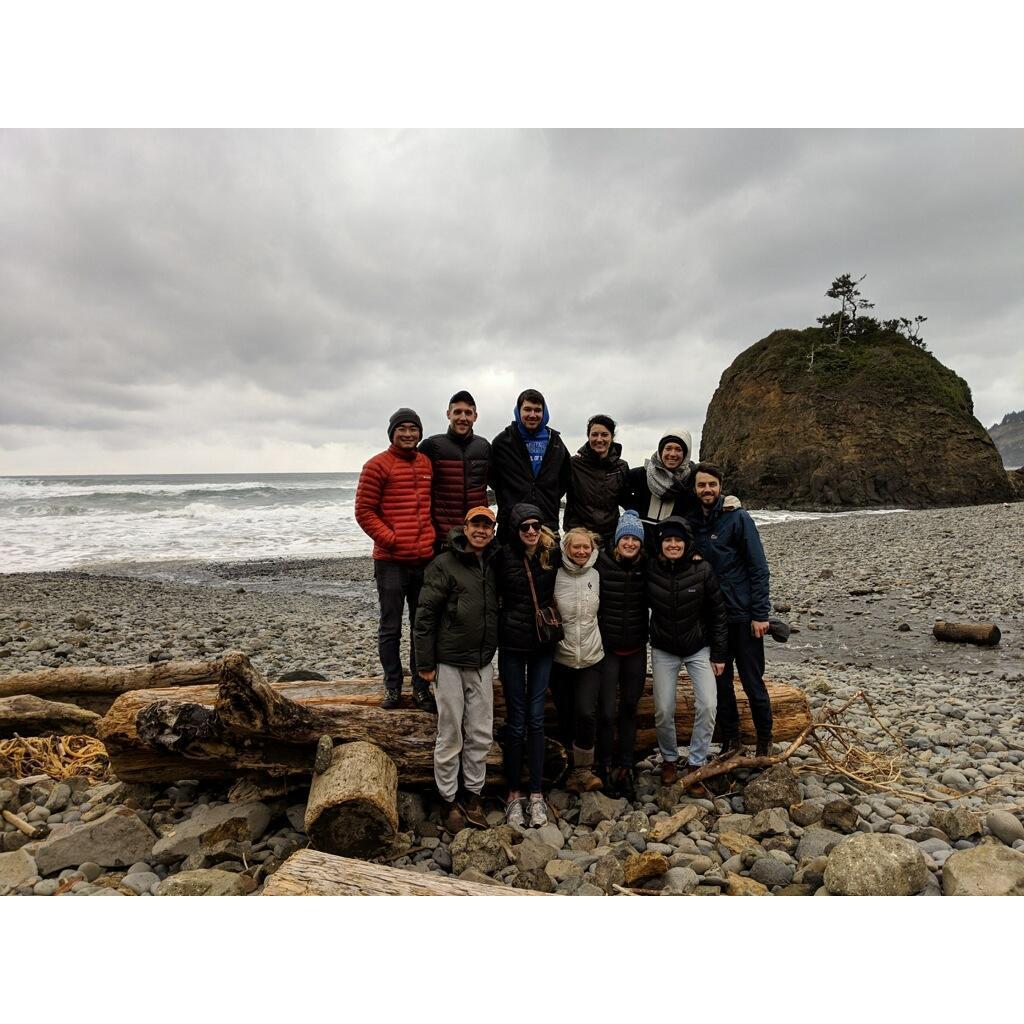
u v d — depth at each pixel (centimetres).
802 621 1304
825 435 5544
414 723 495
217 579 2066
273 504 4634
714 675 508
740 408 6400
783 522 3831
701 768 514
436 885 336
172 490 5278
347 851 417
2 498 4316
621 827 458
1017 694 808
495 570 470
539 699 480
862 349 6469
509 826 452
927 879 370
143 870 411
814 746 565
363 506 522
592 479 568
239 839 440
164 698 491
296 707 462
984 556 1830
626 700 509
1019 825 436
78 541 2867
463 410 532
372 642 1177
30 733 582
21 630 1183
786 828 450
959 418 5672
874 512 4897
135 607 1483
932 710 744
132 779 488
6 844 440
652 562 501
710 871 404
